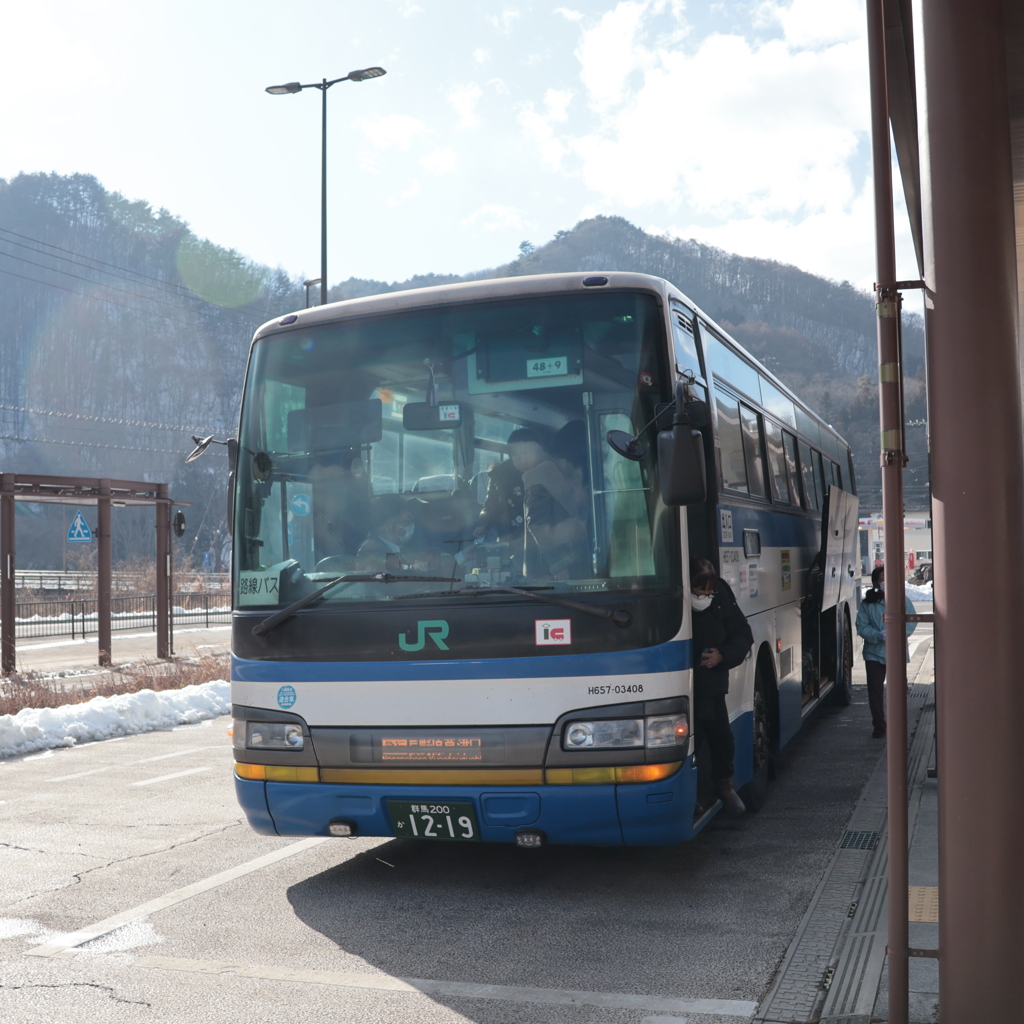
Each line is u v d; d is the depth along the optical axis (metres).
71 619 34.34
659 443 5.50
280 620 5.97
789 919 5.49
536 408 5.89
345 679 5.83
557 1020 4.29
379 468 6.06
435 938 5.35
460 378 6.05
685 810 5.57
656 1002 4.43
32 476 19.73
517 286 6.12
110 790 9.42
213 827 7.94
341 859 6.99
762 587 8.24
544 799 5.52
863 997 4.28
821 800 8.36
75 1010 4.49
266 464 6.30
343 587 5.90
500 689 5.57
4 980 4.85
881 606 11.33
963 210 3.74
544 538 5.70
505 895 6.10
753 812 7.90
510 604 5.61
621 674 5.47
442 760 5.63
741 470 7.93
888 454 3.92
